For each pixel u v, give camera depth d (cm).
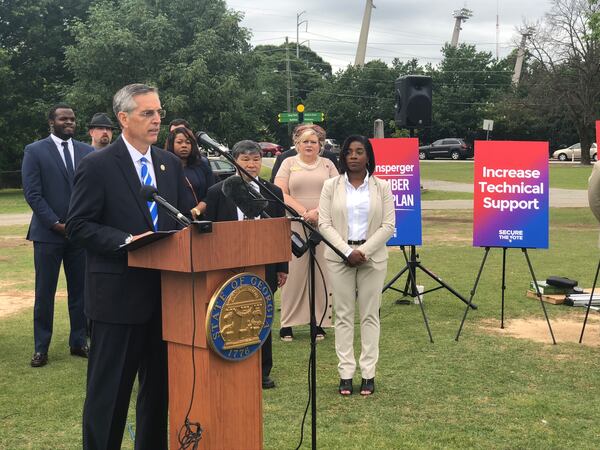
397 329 662
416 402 461
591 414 437
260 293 278
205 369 269
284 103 6425
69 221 301
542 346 600
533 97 4334
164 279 281
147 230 308
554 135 5350
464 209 1980
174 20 2848
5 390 490
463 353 578
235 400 277
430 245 1271
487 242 642
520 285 879
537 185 629
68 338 645
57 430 416
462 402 461
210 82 2798
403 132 3725
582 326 671
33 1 2916
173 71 2727
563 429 412
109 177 304
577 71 3978
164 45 2767
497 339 623
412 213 707
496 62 5869
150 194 270
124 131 315
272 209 485
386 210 484
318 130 679
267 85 6294
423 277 945
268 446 387
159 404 324
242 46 2995
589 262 1057
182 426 281
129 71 2777
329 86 6269
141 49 2723
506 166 635
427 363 550
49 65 2975
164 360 317
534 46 4216
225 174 1808
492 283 892
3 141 2802
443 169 3822
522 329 661
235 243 265
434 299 802
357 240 479
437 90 5881
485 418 430
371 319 484
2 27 2920
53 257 549
